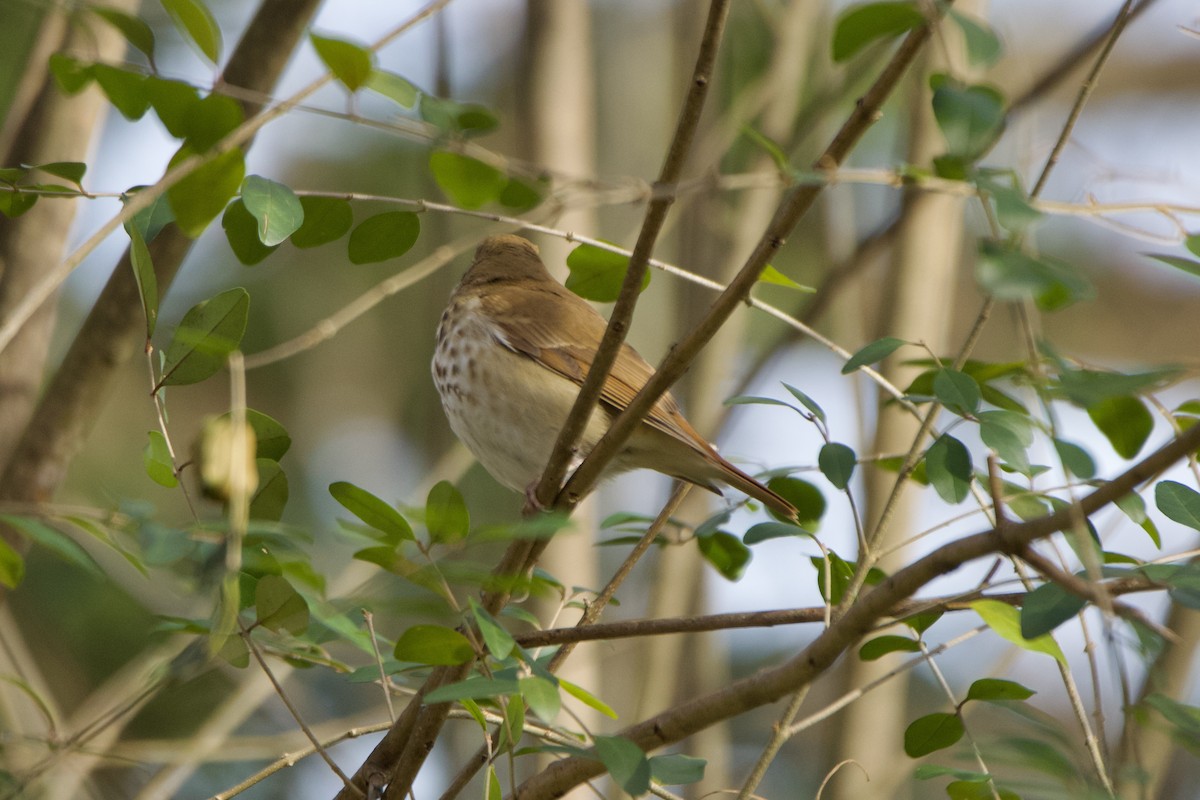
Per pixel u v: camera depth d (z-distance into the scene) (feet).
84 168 24.18
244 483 18.79
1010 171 19.35
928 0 20.51
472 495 54.44
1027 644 21.33
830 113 42.78
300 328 57.41
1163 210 23.04
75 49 33.06
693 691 41.27
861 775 36.91
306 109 21.94
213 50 21.16
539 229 25.26
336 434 58.59
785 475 29.45
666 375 23.06
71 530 41.88
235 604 18.40
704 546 29.55
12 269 32.58
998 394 25.41
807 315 40.37
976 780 21.49
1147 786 18.90
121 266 30.73
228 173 21.99
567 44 40.14
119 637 46.52
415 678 27.12
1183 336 61.87
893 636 24.12
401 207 26.86
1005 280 16.29
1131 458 25.85
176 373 21.48
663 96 59.16
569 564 37.99
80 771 28.43
